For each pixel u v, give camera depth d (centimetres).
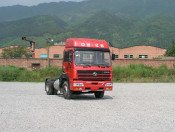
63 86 1462
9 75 3334
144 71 3669
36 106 1112
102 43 1424
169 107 1116
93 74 1350
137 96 1586
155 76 3609
